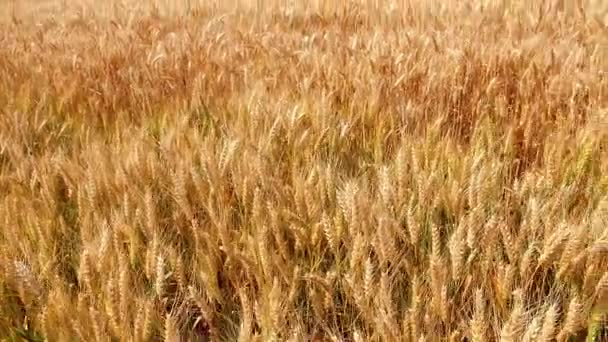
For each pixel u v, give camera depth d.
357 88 3.49
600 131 2.71
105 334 1.72
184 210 2.30
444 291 1.77
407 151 2.74
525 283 2.02
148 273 2.06
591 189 2.47
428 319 1.72
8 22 8.69
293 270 2.11
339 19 6.78
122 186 2.55
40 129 3.43
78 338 1.80
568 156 2.64
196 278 2.24
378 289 1.92
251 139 2.94
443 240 2.30
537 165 2.77
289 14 7.36
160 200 2.65
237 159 2.67
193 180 2.48
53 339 1.78
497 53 4.04
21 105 3.92
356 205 2.08
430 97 3.45
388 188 2.19
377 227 2.15
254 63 4.57
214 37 5.76
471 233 1.95
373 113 3.27
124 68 4.54
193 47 5.05
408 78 3.67
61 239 2.46
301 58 4.27
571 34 5.09
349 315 2.03
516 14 6.36
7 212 2.29
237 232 2.24
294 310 1.94
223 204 2.41
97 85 4.11
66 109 3.91
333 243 2.09
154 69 4.41
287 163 2.83
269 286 1.96
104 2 9.94
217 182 2.48
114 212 2.42
